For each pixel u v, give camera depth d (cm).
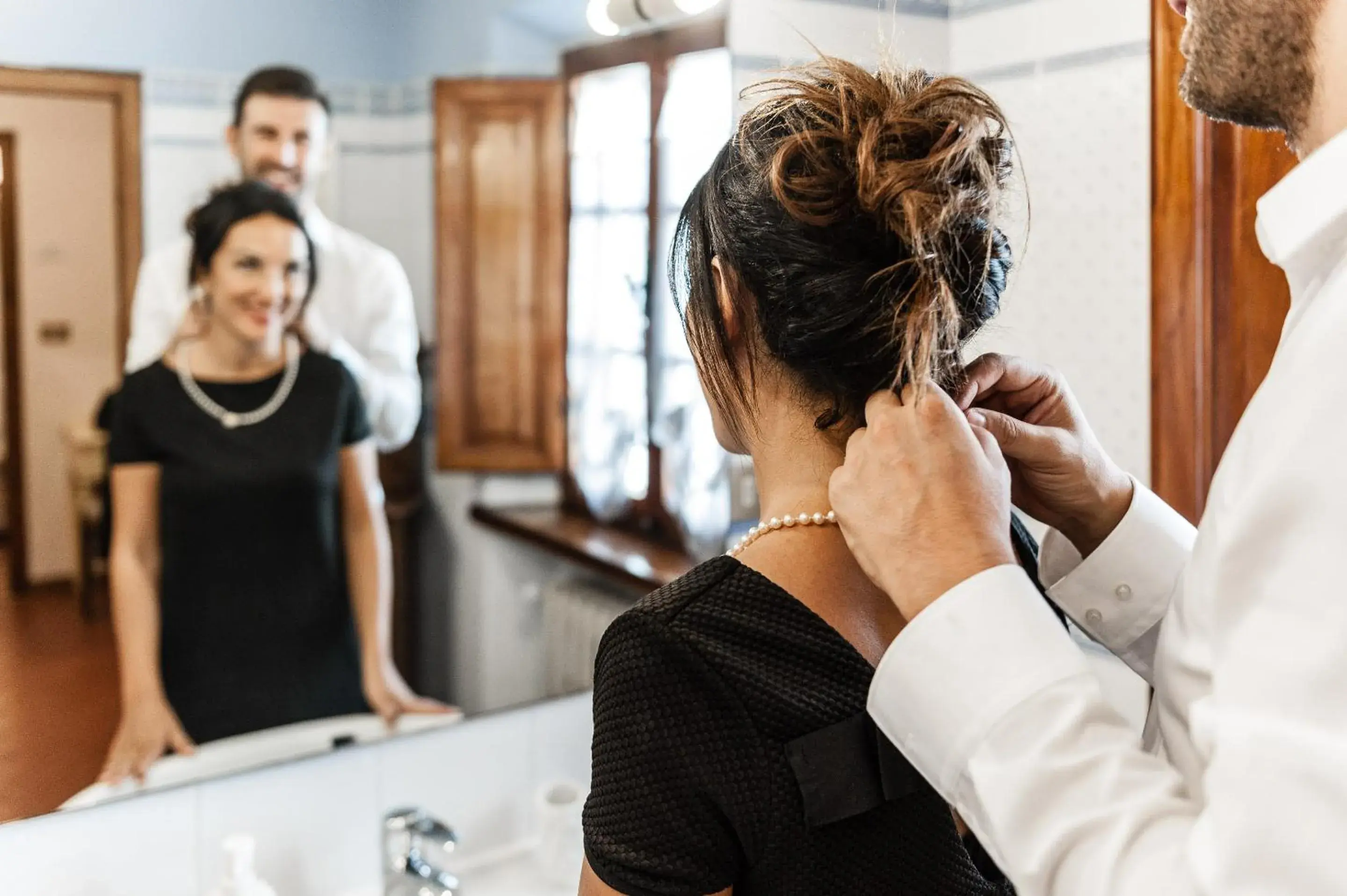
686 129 159
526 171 144
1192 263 155
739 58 164
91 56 112
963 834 76
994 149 72
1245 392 155
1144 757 60
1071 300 172
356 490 133
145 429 118
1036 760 59
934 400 67
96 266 114
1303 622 54
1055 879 58
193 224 118
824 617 69
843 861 66
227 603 125
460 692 146
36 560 114
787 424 73
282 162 123
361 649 136
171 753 123
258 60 121
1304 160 66
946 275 69
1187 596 67
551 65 145
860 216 68
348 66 127
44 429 113
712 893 66
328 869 137
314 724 133
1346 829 50
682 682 66
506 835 153
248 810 130
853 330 69
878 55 80
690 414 167
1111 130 163
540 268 146
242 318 122
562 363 151
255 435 124
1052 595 91
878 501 66
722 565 70
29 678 114
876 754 67
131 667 120
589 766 159
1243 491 60
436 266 137
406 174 133
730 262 72
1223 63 69
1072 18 167
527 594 151
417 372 137
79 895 119
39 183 111
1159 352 159
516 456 148
